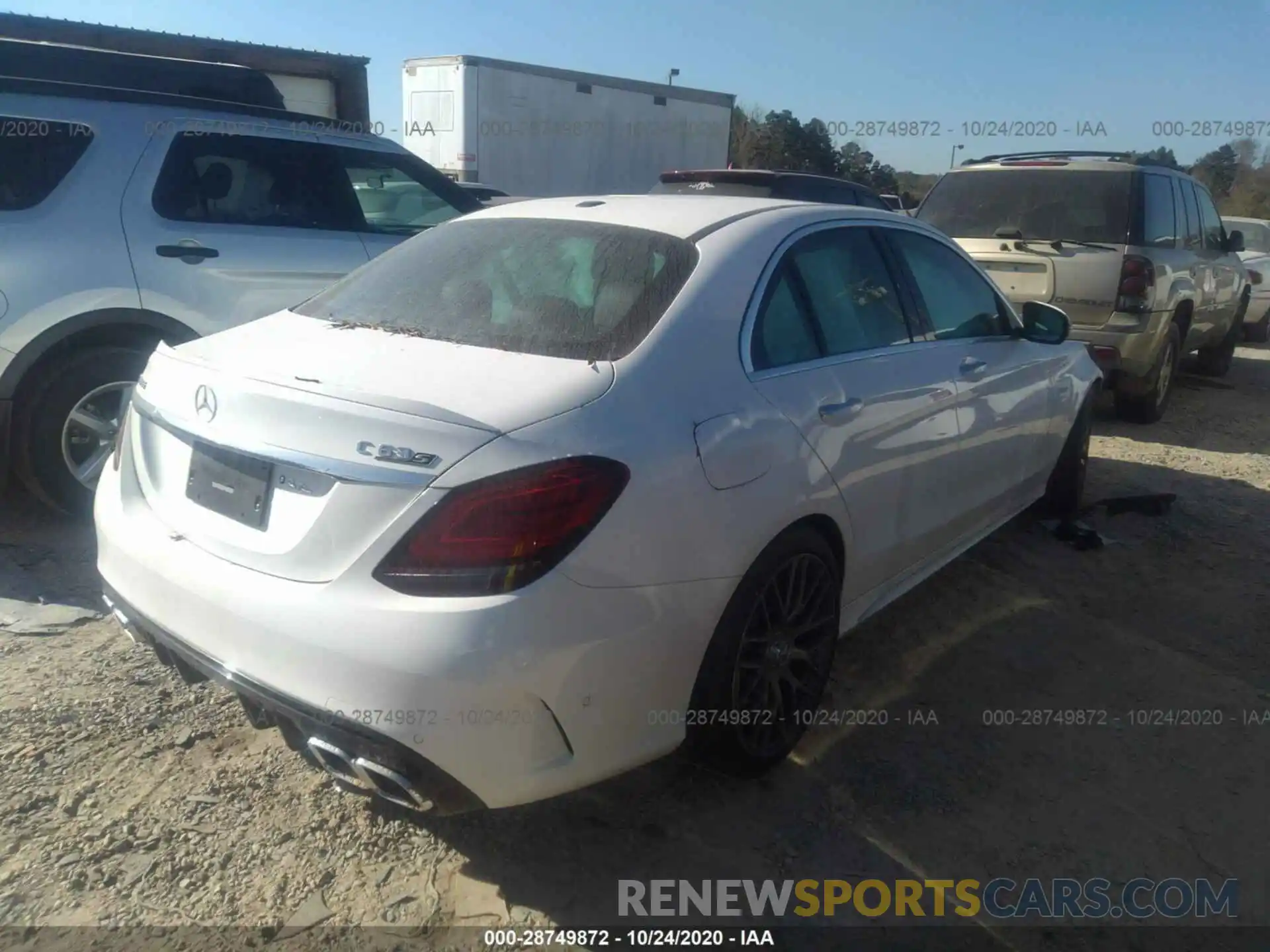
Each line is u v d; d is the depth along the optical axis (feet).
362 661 7.23
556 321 9.20
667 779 10.12
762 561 9.16
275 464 7.91
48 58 16.31
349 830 9.17
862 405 10.45
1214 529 17.90
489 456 7.34
